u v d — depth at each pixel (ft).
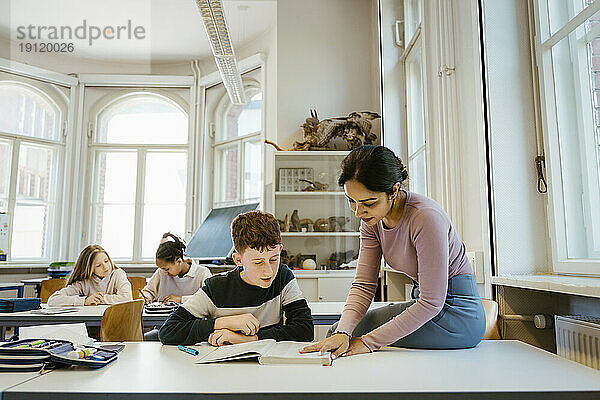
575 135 7.45
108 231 22.18
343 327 5.00
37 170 21.45
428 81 11.03
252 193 20.16
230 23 19.29
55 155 21.94
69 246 21.62
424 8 11.26
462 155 9.51
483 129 8.35
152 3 18.34
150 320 8.97
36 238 21.16
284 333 5.51
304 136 16.78
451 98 9.77
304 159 16.33
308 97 17.80
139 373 3.93
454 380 3.69
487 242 8.16
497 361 4.43
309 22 18.13
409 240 5.04
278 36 17.94
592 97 7.07
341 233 15.96
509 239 8.09
